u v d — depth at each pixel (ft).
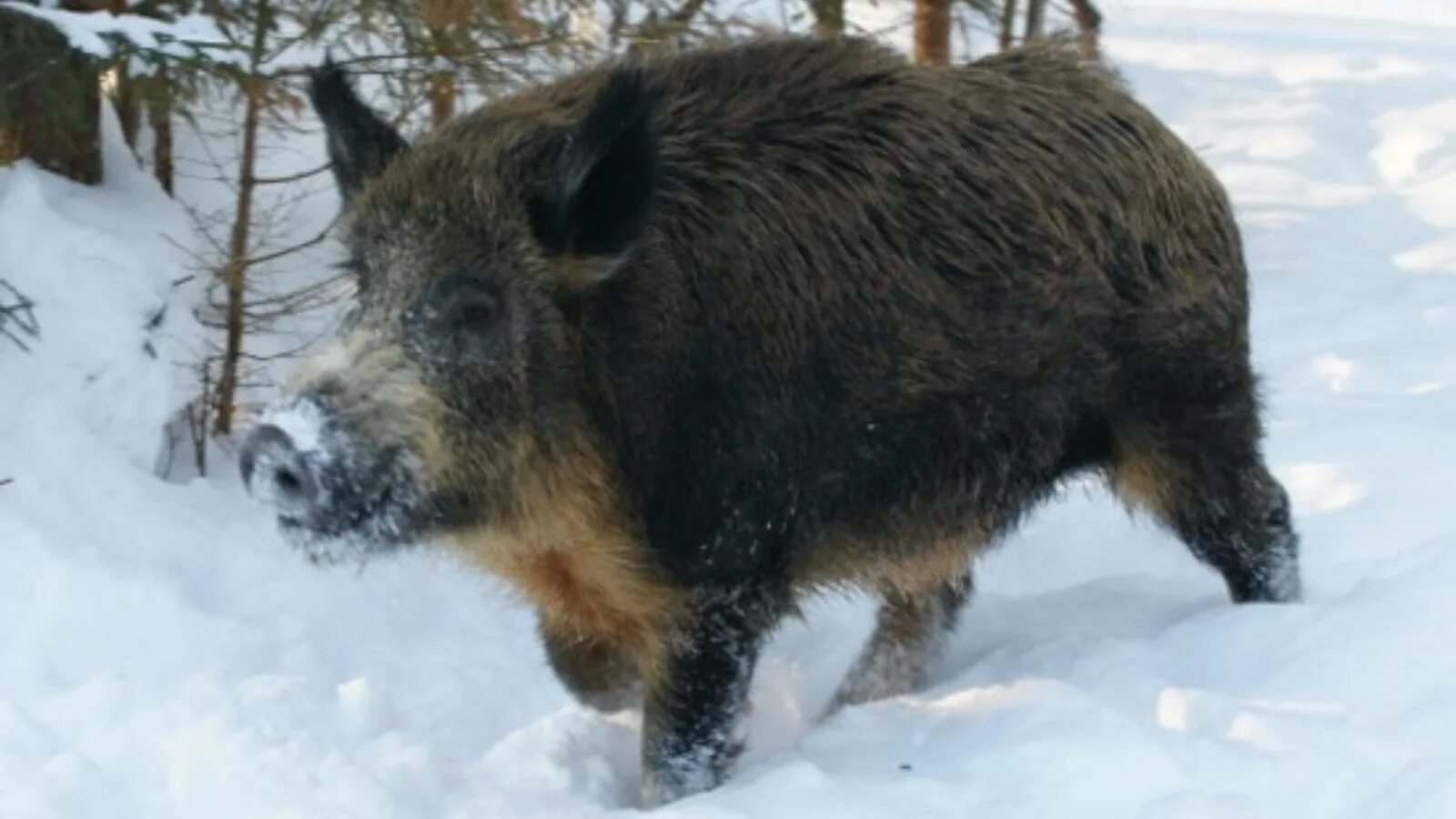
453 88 14.75
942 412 10.80
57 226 13.75
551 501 10.13
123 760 10.27
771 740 11.73
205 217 15.15
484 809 10.11
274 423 9.48
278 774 10.08
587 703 11.15
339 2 14.19
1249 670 10.78
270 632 12.14
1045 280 10.95
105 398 13.42
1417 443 14.57
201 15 14.25
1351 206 23.57
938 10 18.04
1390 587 11.08
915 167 10.80
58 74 13.46
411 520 9.76
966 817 9.50
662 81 10.70
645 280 10.18
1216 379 11.58
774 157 10.57
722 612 10.44
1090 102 11.40
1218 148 26.84
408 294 9.87
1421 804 9.09
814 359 10.47
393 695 11.66
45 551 12.02
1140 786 9.53
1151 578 12.70
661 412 10.23
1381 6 41.32
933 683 11.79
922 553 11.02
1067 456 11.43
